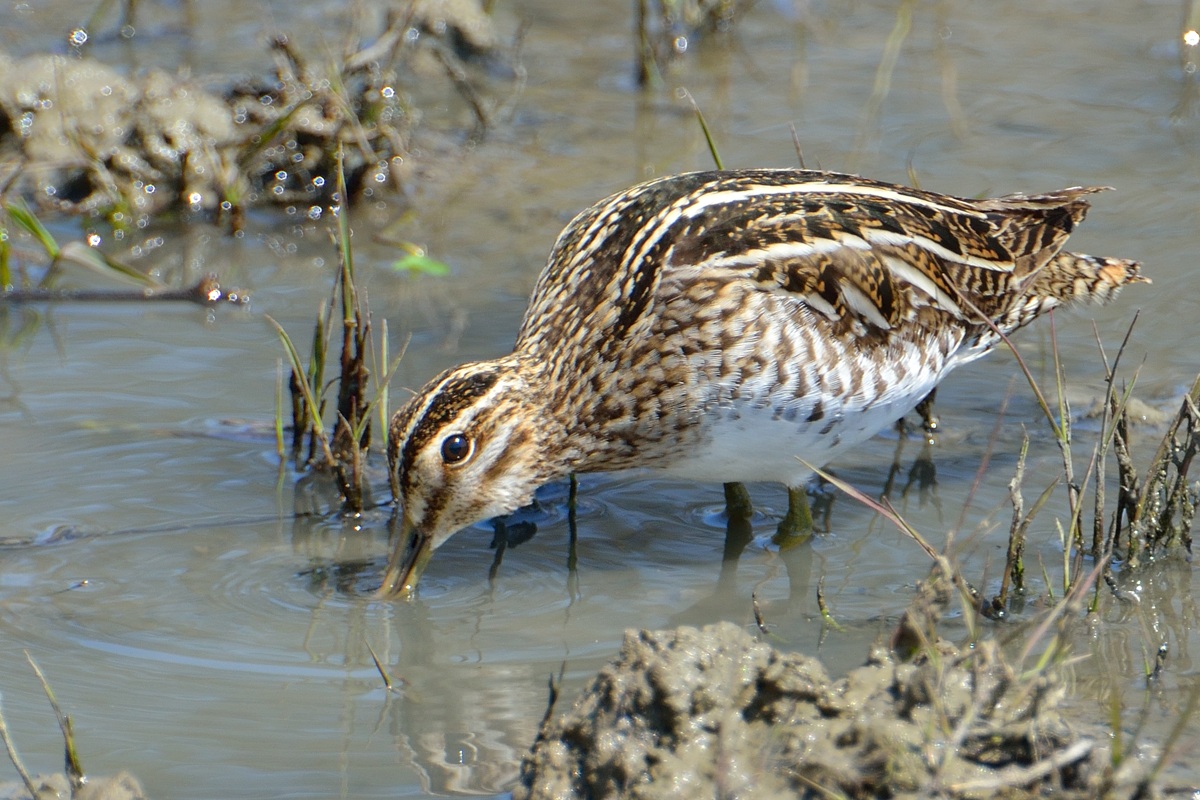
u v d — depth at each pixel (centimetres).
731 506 1159
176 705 900
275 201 1622
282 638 982
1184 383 1273
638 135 1750
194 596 1026
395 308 1415
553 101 1844
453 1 1930
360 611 1018
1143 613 974
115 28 1955
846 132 1727
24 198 1596
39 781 812
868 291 1086
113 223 1569
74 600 1014
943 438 1243
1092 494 1134
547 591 1052
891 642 885
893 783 742
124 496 1138
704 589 1050
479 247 1527
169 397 1272
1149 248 1480
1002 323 1187
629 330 1071
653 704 784
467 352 1327
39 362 1323
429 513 1035
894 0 2120
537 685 928
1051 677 799
